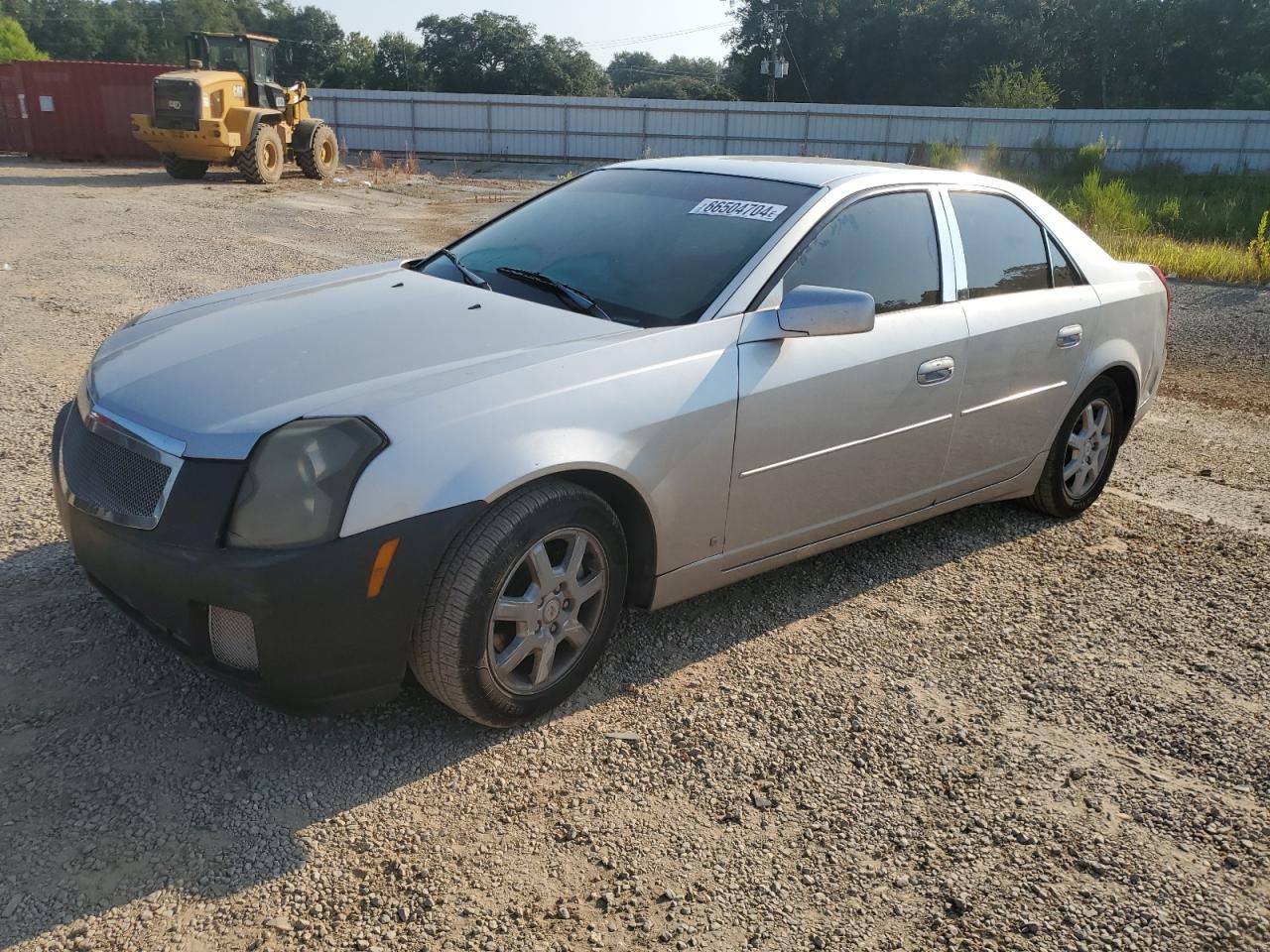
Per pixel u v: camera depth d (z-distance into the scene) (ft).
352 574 8.01
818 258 11.43
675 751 9.39
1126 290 15.53
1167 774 9.48
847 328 10.18
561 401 9.12
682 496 10.09
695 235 11.64
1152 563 14.28
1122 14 183.62
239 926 7.10
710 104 128.47
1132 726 10.24
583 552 9.46
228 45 67.67
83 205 49.11
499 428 8.68
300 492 7.94
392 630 8.35
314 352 9.60
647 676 10.64
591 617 9.84
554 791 8.75
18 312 25.30
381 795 8.54
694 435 9.99
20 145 91.45
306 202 57.88
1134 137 123.65
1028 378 13.74
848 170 12.74
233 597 7.88
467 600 8.54
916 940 7.39
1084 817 8.81
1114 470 18.75
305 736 9.25
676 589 10.61
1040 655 11.55
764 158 14.07
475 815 8.38
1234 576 13.92
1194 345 32.12
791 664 11.03
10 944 6.80
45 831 7.82
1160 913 7.75
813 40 206.39
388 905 7.37
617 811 8.55
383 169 95.20
